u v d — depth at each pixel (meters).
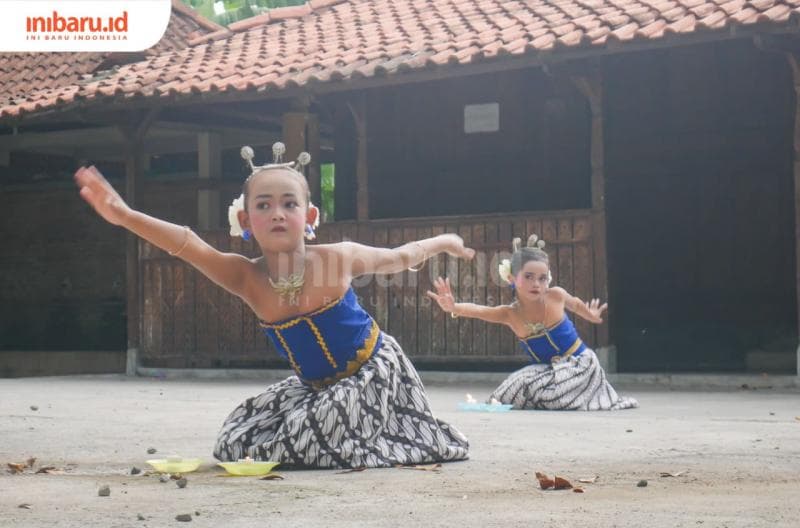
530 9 16.88
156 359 19.20
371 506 4.34
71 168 25.16
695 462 5.87
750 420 8.83
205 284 18.22
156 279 18.52
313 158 17.59
